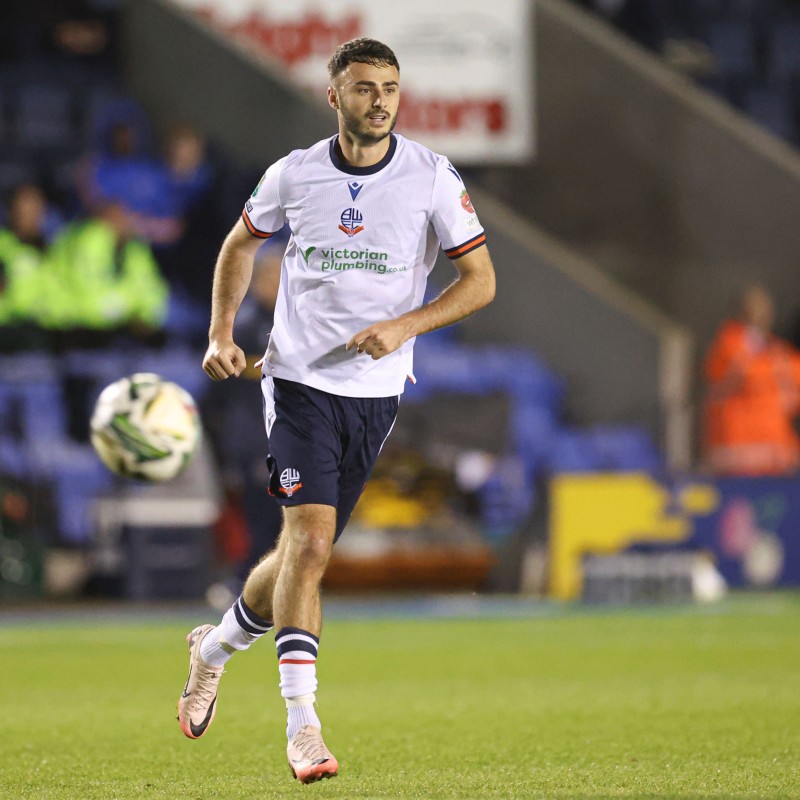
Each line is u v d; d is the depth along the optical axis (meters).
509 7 59.84
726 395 53.59
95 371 51.72
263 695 24.28
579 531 46.00
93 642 34.03
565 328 56.91
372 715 21.44
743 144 59.47
